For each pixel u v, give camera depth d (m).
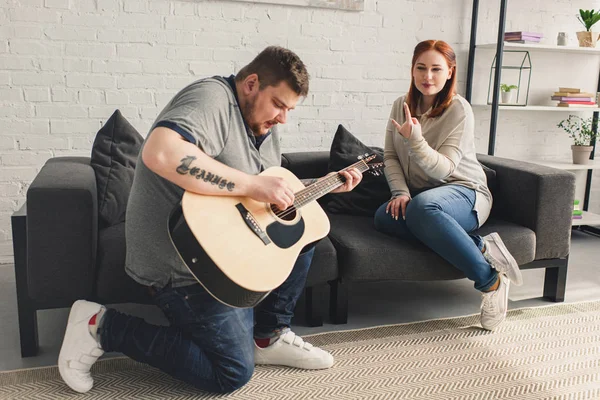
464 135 2.29
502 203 2.55
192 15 2.87
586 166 3.56
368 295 2.56
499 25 3.23
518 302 2.50
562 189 2.38
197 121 1.47
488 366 1.92
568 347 2.08
